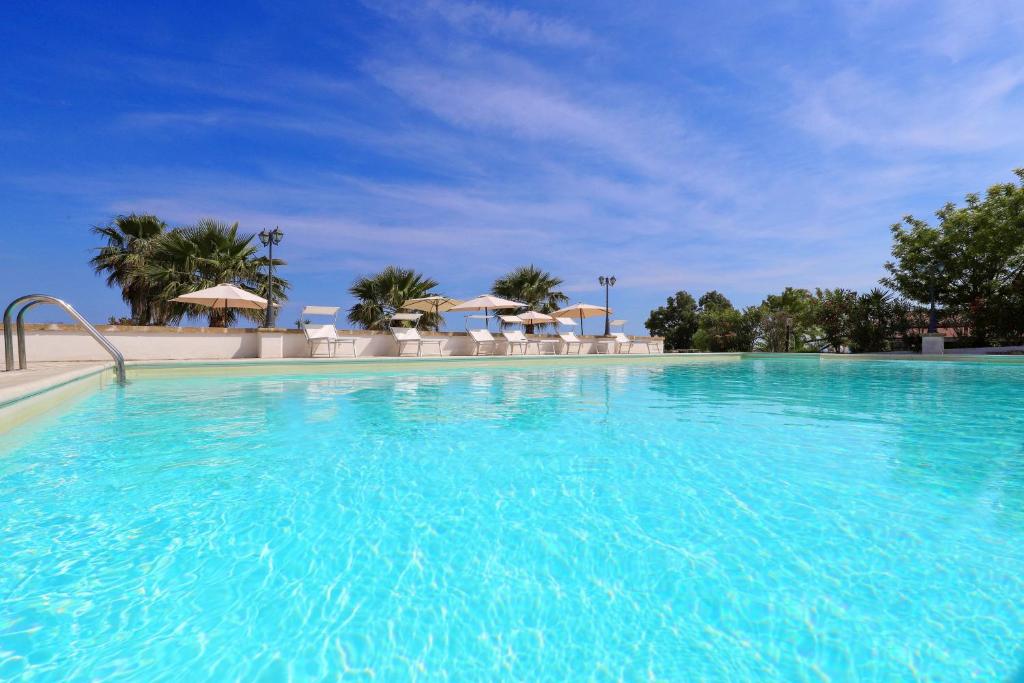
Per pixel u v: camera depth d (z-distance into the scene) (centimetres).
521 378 834
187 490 222
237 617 125
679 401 545
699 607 129
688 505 204
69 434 346
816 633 118
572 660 109
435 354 1331
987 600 131
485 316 1612
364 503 207
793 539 170
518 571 149
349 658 110
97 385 616
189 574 146
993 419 421
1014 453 294
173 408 471
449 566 152
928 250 1805
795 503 205
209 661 108
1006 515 190
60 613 125
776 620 123
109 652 110
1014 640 114
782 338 2152
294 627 121
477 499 212
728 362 1426
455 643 115
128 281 1922
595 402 534
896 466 265
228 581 142
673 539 171
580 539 171
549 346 1536
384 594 136
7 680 100
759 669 105
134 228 2039
